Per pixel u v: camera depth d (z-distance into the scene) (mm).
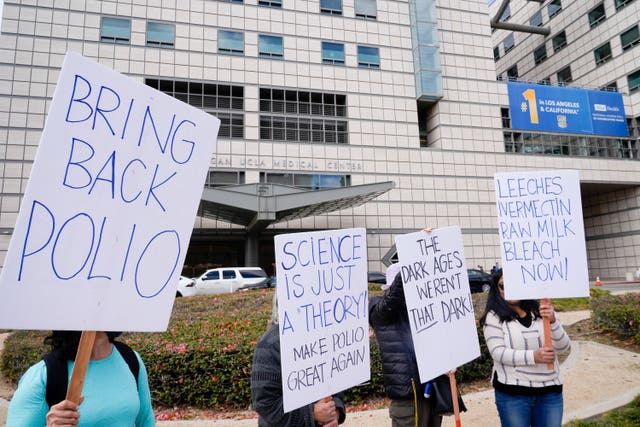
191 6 26344
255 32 27312
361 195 21594
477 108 30594
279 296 2152
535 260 3023
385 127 28453
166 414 4797
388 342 2979
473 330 3008
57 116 1497
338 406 2314
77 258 1505
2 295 1340
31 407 1589
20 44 23062
